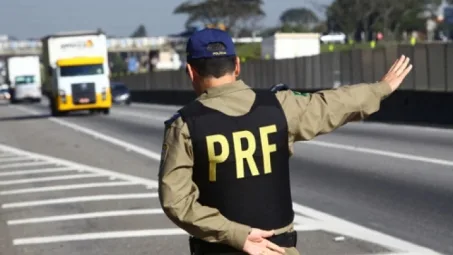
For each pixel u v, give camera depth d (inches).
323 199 502.6
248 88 170.7
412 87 1315.2
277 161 167.3
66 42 1900.8
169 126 166.9
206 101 167.6
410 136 876.0
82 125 1427.2
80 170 725.3
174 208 161.8
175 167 163.3
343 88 173.9
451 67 1211.2
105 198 551.5
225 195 164.2
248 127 165.5
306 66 1786.4
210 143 163.8
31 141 1111.6
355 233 401.4
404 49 1352.1
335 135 937.5
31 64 3624.5
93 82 1824.6
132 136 1104.8
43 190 608.1
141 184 612.1
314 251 366.9
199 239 171.2
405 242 377.7
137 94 2790.4
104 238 421.4
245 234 161.2
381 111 1134.4
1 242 425.1
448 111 992.2
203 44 168.4
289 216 169.8
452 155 684.1
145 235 424.2
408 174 582.2
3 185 652.1
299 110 169.8
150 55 4938.5
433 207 457.4
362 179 573.6
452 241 376.5
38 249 403.9
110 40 5413.4
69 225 461.7
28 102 3678.6
